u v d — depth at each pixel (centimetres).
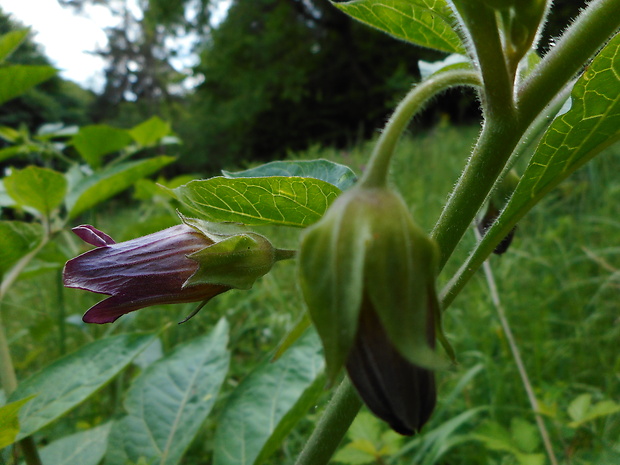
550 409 15
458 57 11
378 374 5
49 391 10
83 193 16
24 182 13
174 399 12
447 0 7
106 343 10
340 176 9
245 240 8
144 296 8
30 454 10
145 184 25
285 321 23
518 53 6
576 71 6
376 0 9
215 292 8
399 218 5
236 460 10
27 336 25
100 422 18
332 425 7
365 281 5
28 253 13
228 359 12
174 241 8
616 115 6
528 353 20
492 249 7
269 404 11
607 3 6
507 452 16
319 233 5
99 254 8
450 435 17
